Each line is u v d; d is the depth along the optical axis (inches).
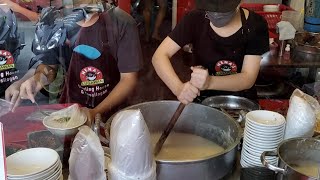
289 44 84.8
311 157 38.4
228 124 45.7
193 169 36.3
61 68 55.2
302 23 97.1
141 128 32.3
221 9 54.3
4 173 27.2
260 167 38.6
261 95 69.9
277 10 96.7
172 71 59.4
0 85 52.9
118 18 56.9
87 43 54.8
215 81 57.3
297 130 41.9
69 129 41.5
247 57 63.1
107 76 55.3
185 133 49.7
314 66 77.8
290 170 33.6
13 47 53.9
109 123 40.3
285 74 77.1
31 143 40.0
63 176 36.7
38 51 54.8
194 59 64.5
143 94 55.2
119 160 32.6
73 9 56.2
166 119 49.9
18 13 54.9
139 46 58.2
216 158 37.3
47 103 51.9
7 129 43.1
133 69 55.8
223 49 62.7
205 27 62.3
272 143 39.8
